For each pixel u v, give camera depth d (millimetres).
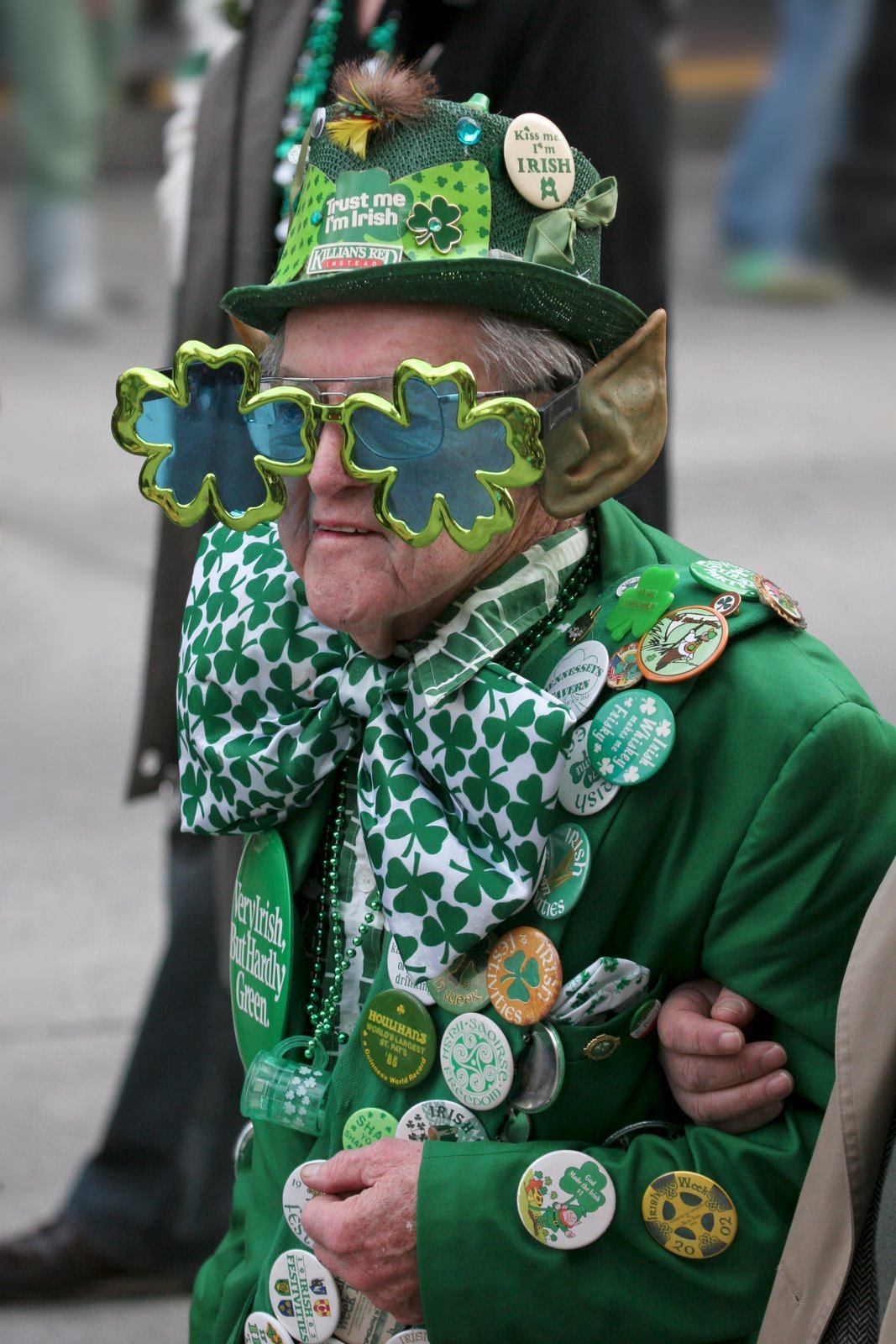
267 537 3117
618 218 4078
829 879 2656
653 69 4184
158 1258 5410
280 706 2984
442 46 4082
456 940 2666
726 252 17344
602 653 2797
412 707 2764
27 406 14070
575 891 2672
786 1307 2604
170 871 5332
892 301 16641
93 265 17266
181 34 20453
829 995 2693
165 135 5422
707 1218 2650
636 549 2977
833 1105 2553
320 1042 2980
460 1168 2688
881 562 10547
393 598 2676
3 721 9367
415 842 2701
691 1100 2701
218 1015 5309
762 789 2662
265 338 3074
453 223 2617
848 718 2666
